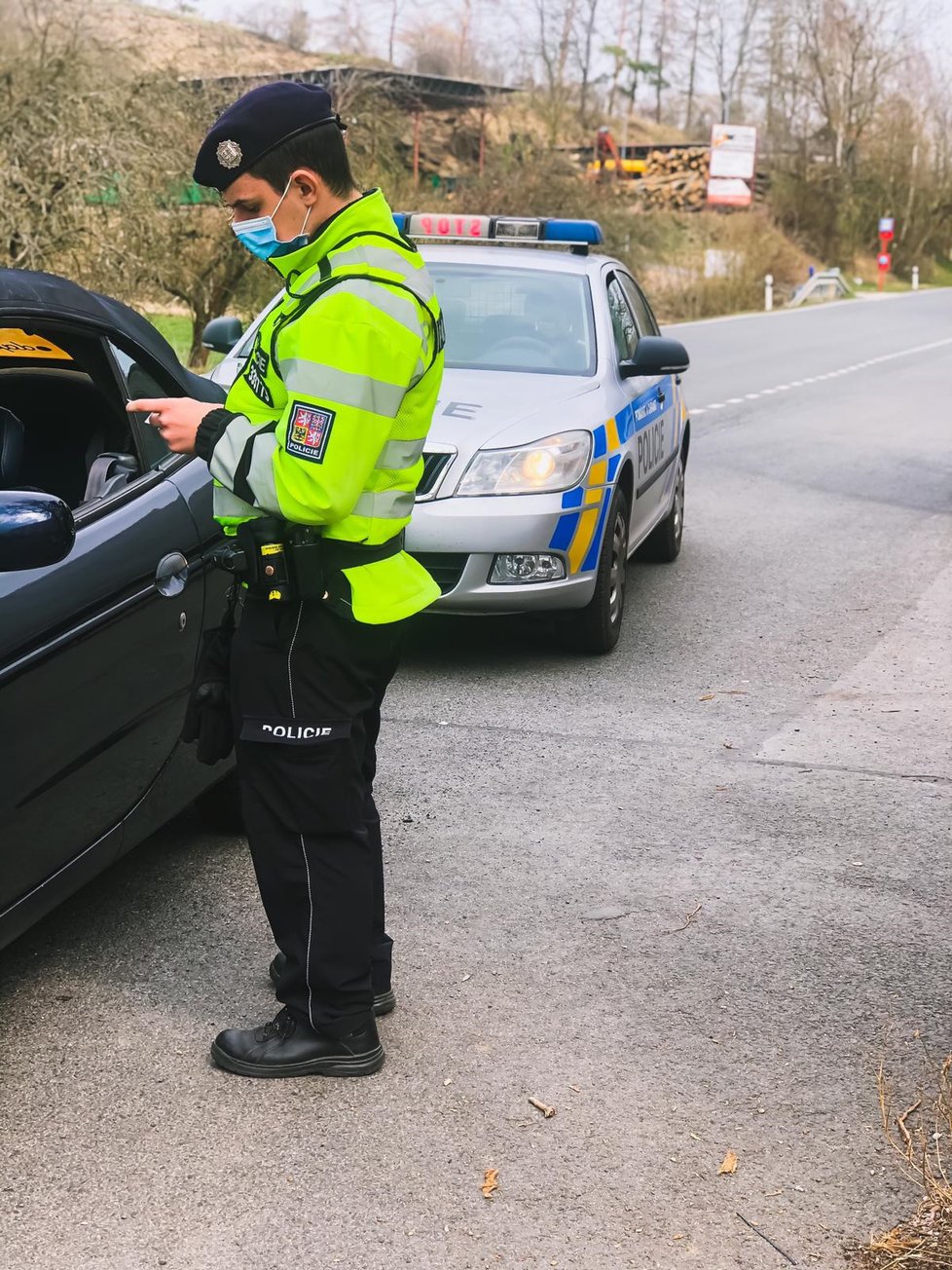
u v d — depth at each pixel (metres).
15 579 2.87
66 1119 2.77
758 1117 2.83
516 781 4.64
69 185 15.98
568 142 49.59
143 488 3.43
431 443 5.50
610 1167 2.66
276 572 2.61
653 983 3.37
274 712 2.71
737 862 4.05
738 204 55.66
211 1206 2.52
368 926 2.89
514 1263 2.38
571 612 5.93
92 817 3.17
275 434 2.55
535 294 6.71
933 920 3.72
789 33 64.44
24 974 3.34
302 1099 2.86
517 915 3.71
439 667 5.88
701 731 5.15
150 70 17.20
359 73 24.25
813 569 7.84
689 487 10.51
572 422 5.72
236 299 19.30
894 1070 3.01
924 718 5.33
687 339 26.70
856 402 16.30
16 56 15.99
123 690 3.20
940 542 8.60
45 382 3.70
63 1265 2.35
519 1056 3.04
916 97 63.84
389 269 2.54
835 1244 2.46
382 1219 2.49
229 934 3.56
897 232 61.94
